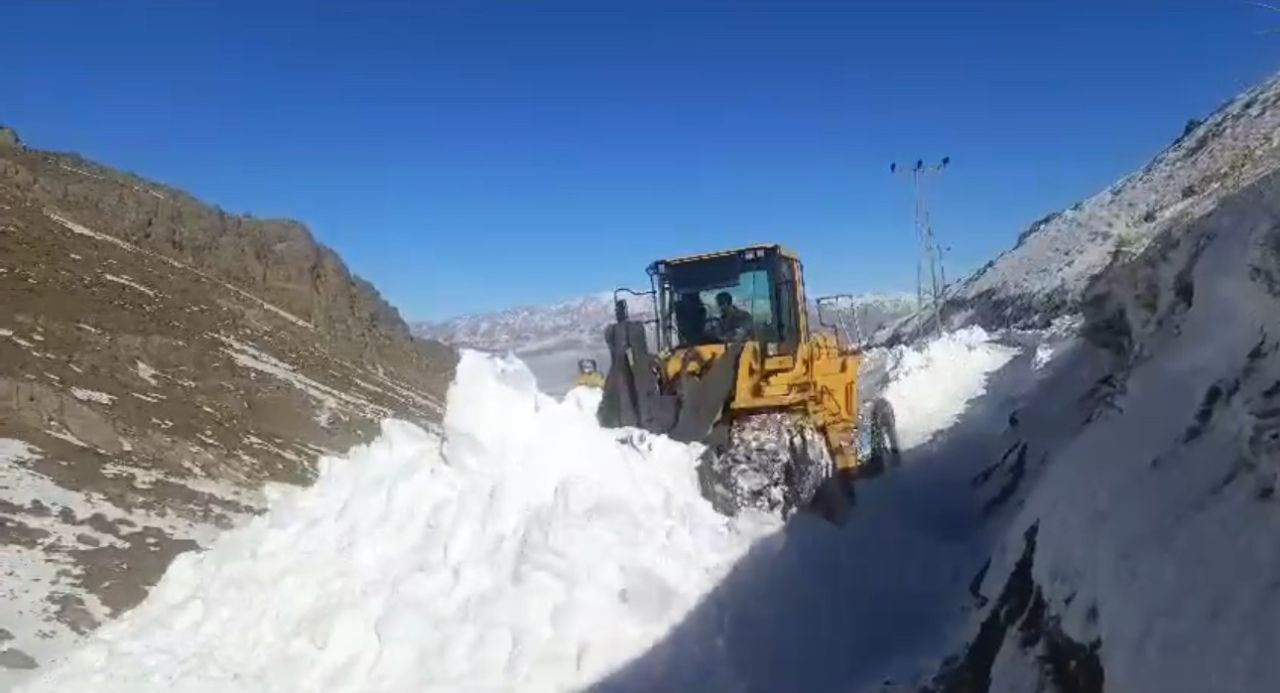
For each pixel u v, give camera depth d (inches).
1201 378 171.3
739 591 255.4
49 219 938.7
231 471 585.3
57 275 802.8
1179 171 1648.6
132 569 399.9
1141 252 293.1
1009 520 298.0
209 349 818.2
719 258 396.5
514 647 236.8
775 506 289.4
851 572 271.7
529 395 296.5
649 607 245.0
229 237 1208.8
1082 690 151.8
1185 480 153.3
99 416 563.5
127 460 537.3
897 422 593.9
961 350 694.5
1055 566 176.9
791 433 305.3
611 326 347.9
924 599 265.0
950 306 2127.2
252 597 271.4
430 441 319.3
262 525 307.4
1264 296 165.5
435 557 263.6
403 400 1018.1
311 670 244.1
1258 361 154.3
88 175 1135.0
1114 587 150.0
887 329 1915.6
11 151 1072.2
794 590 259.8
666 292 404.5
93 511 452.8
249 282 1152.2
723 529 278.1
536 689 229.6
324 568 271.3
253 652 255.9
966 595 259.1
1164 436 169.9
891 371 695.1
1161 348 207.5
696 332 398.3
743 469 291.6
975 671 200.4
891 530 302.0
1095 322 295.9
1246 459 141.9
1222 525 137.1
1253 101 1589.6
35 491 451.8
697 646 240.1
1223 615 124.7
